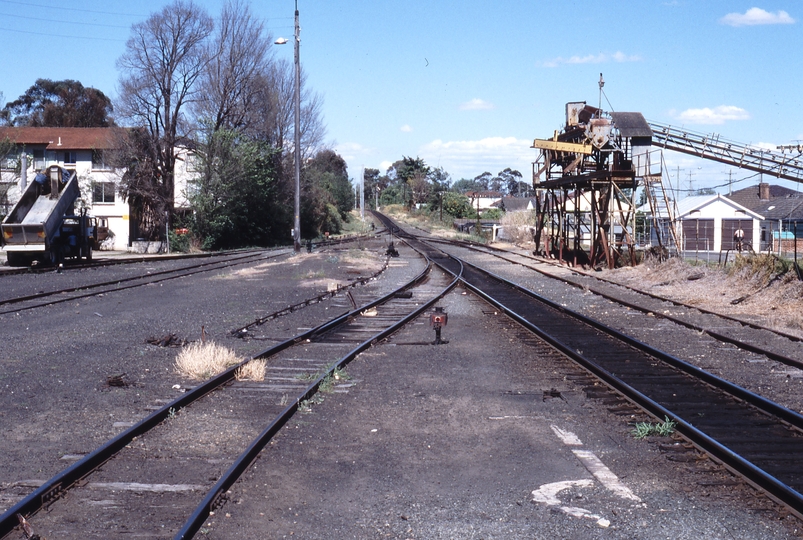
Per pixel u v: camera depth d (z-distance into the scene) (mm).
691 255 41406
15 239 29156
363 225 106688
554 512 5402
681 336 14055
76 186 33125
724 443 7184
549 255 39438
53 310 16812
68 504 5375
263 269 29578
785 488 5441
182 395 8391
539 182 41469
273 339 13180
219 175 52688
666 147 32875
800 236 46625
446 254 44719
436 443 7090
